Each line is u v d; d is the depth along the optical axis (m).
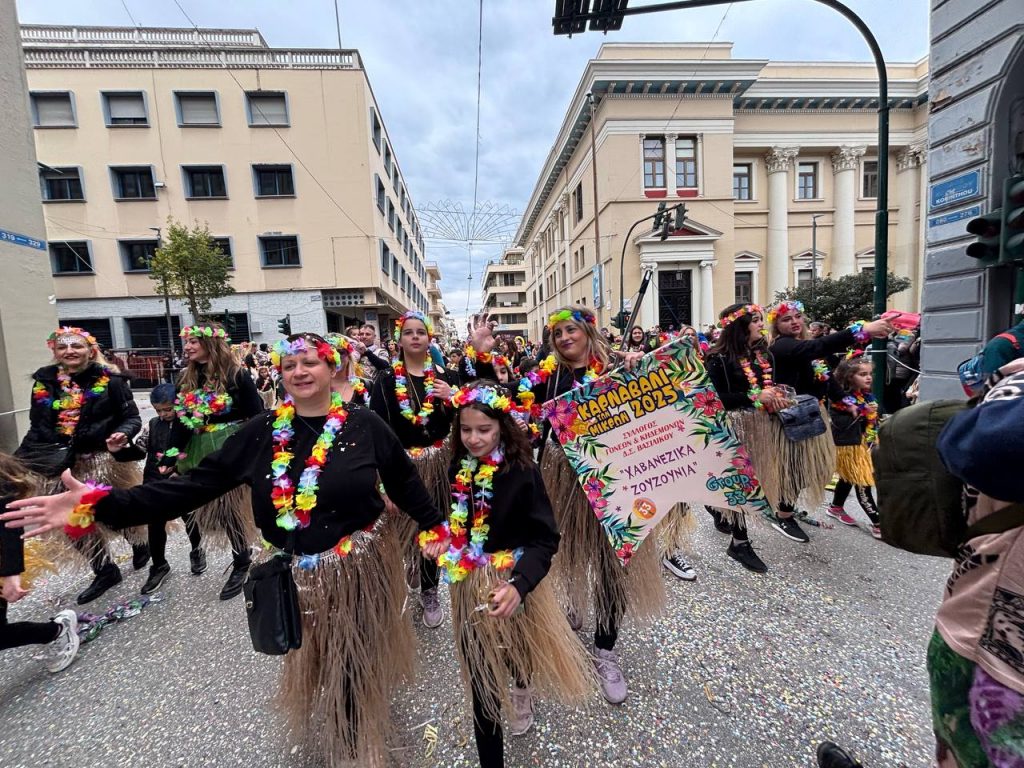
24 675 2.26
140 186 18.94
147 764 1.76
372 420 1.69
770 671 2.12
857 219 22.09
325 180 19.62
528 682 1.76
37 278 5.45
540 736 1.83
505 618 1.67
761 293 21.91
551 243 32.34
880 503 1.25
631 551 2.01
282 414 1.63
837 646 2.28
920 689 2.00
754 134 20.89
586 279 22.86
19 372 5.18
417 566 2.61
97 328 19.16
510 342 9.00
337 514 1.60
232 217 19.33
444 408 2.69
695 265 19.64
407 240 34.53
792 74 20.97
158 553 3.05
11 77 5.20
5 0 5.05
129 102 18.48
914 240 21.78
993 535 0.98
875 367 5.38
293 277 19.84
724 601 2.67
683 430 2.01
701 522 3.82
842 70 21.06
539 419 2.38
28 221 5.32
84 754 1.81
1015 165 3.79
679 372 2.00
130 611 2.76
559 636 1.77
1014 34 4.40
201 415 2.89
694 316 19.84
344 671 1.61
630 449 2.05
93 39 19.05
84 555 2.90
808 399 3.15
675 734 1.82
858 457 3.50
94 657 2.38
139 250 19.20
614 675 2.03
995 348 1.71
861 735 1.78
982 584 0.99
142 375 17.81
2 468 1.81
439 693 2.09
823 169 21.73
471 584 1.69
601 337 2.47
